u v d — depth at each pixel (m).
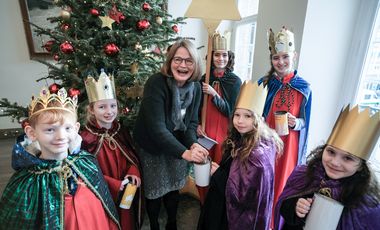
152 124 1.21
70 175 0.97
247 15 3.39
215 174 1.22
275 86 1.56
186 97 1.29
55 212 0.90
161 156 1.39
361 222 0.80
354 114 0.77
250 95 1.08
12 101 3.42
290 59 1.50
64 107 0.95
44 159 0.93
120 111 1.83
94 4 1.82
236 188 1.10
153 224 1.59
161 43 2.04
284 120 1.37
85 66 1.79
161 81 1.23
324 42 1.72
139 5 2.07
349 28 1.73
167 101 1.24
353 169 0.79
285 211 0.98
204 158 1.14
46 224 0.88
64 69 1.83
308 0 1.63
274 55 1.53
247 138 1.10
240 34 3.61
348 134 0.77
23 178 0.90
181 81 1.24
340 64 1.80
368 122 0.75
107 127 1.28
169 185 1.48
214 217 1.24
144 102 1.23
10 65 3.30
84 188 1.01
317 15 1.66
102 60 1.79
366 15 1.64
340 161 0.80
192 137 1.38
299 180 0.98
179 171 1.50
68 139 0.95
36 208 0.88
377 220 0.79
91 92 1.21
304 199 0.86
